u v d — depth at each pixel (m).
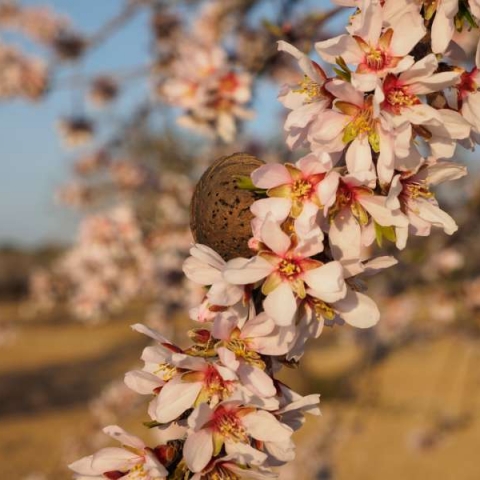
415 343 6.70
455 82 1.07
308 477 6.61
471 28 1.15
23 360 16.73
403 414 10.53
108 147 7.14
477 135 1.19
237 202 1.18
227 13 5.10
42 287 7.57
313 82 1.15
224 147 5.78
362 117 1.08
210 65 3.17
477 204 4.59
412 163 1.09
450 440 9.69
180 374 1.09
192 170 6.49
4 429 10.91
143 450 1.13
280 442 1.07
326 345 15.42
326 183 1.05
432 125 1.11
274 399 1.07
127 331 19.55
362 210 1.08
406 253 3.95
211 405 1.06
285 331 1.07
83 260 5.45
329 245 1.12
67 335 20.00
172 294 5.48
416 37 1.09
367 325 1.10
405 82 1.08
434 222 1.11
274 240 1.05
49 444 10.07
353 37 1.09
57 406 12.44
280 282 1.06
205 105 3.09
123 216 5.36
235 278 1.04
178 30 5.61
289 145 1.16
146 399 7.20
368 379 6.19
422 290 5.58
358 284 1.15
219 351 1.05
